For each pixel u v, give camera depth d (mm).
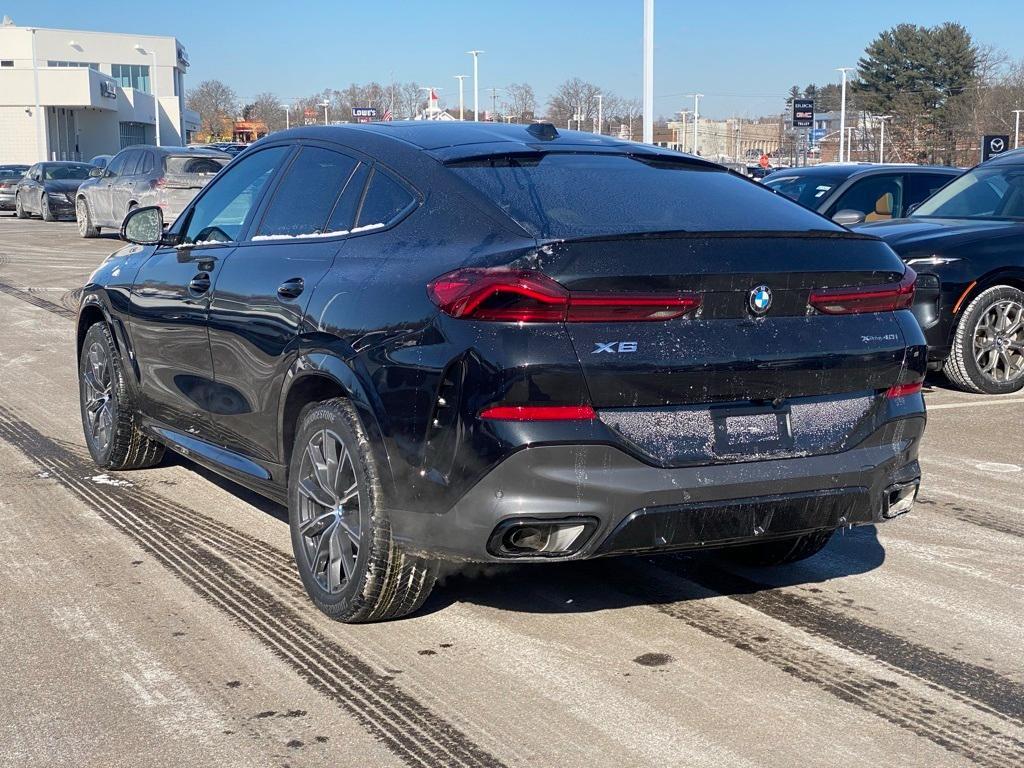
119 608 4215
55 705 3434
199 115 111125
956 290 8367
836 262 3762
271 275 4484
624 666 3744
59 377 9078
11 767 3066
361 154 4441
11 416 7629
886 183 11297
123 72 99000
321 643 3900
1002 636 4051
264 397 4441
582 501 3430
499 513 3422
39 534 5105
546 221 3713
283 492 4523
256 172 5098
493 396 3396
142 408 5766
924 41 83125
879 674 3709
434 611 4203
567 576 4609
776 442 3699
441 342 3527
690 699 3506
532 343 3395
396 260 3912
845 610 4285
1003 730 3330
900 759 3148
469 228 3781
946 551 5016
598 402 3439
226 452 5016
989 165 9828
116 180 23844
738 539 3684
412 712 3402
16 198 34469
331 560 4035
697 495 3541
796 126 43000
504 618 4145
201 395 5039
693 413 3586
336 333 3951
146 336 5508
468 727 3311
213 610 4199
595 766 3092
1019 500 5844
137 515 5410
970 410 8070
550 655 3824
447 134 4500
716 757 3146
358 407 3779
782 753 3174
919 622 4172
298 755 3139
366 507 3801
